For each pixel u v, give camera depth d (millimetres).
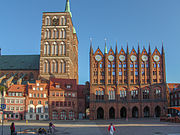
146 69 112938
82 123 80875
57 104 106375
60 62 122438
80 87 118438
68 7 143750
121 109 115062
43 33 125875
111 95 110312
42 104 105500
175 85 132000
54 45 124625
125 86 110750
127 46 114875
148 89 110875
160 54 114188
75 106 109000
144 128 56094
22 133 45250
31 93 104812
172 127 57844
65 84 111312
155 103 108750
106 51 114062
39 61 135875
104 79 111500
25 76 130375
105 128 58656
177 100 114250
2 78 125188
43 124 74250
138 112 108500
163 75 112000
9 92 103312
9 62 137000
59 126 65562
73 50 148875
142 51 114625
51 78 113438
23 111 102938
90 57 113312
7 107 102188
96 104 108438
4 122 85188
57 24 127188
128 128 56781
